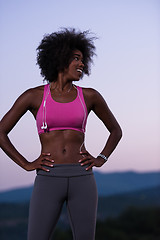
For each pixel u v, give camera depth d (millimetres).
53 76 2656
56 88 2625
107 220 38000
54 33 2764
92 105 2699
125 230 37531
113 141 2791
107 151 2752
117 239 35656
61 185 2471
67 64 2627
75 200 2486
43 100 2566
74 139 2535
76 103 2572
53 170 2486
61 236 22297
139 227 38375
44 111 2539
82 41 2777
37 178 2537
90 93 2682
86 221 2486
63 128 2529
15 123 2656
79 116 2551
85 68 2910
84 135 2617
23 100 2613
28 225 2510
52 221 2471
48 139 2537
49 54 2689
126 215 40000
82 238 2480
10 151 2621
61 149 2512
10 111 2639
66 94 2602
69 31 2766
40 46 2779
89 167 2559
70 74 2633
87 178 2521
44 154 2523
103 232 35969
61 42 2693
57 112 2525
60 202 2490
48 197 2467
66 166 2486
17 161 2613
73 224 2498
